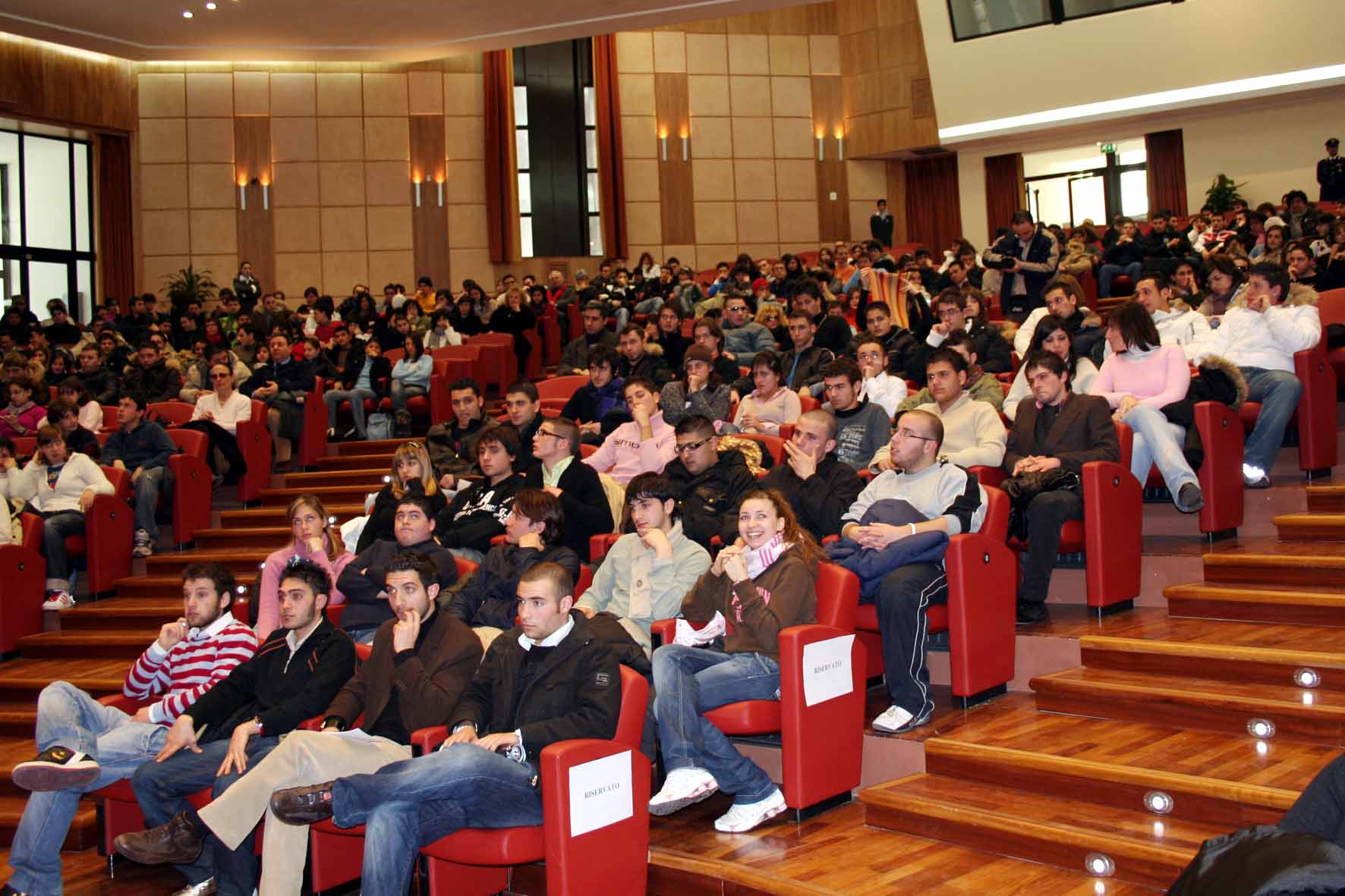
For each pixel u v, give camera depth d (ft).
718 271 47.60
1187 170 57.00
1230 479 16.57
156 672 15.02
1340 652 12.09
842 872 10.80
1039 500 14.87
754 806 12.26
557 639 12.00
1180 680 12.78
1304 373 17.74
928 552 13.52
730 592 13.37
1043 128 58.29
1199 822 10.34
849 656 12.69
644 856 11.15
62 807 13.44
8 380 31.27
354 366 34.47
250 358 36.40
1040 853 10.62
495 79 58.39
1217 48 52.29
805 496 16.11
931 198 65.41
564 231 60.18
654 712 12.78
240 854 12.62
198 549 26.55
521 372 39.96
